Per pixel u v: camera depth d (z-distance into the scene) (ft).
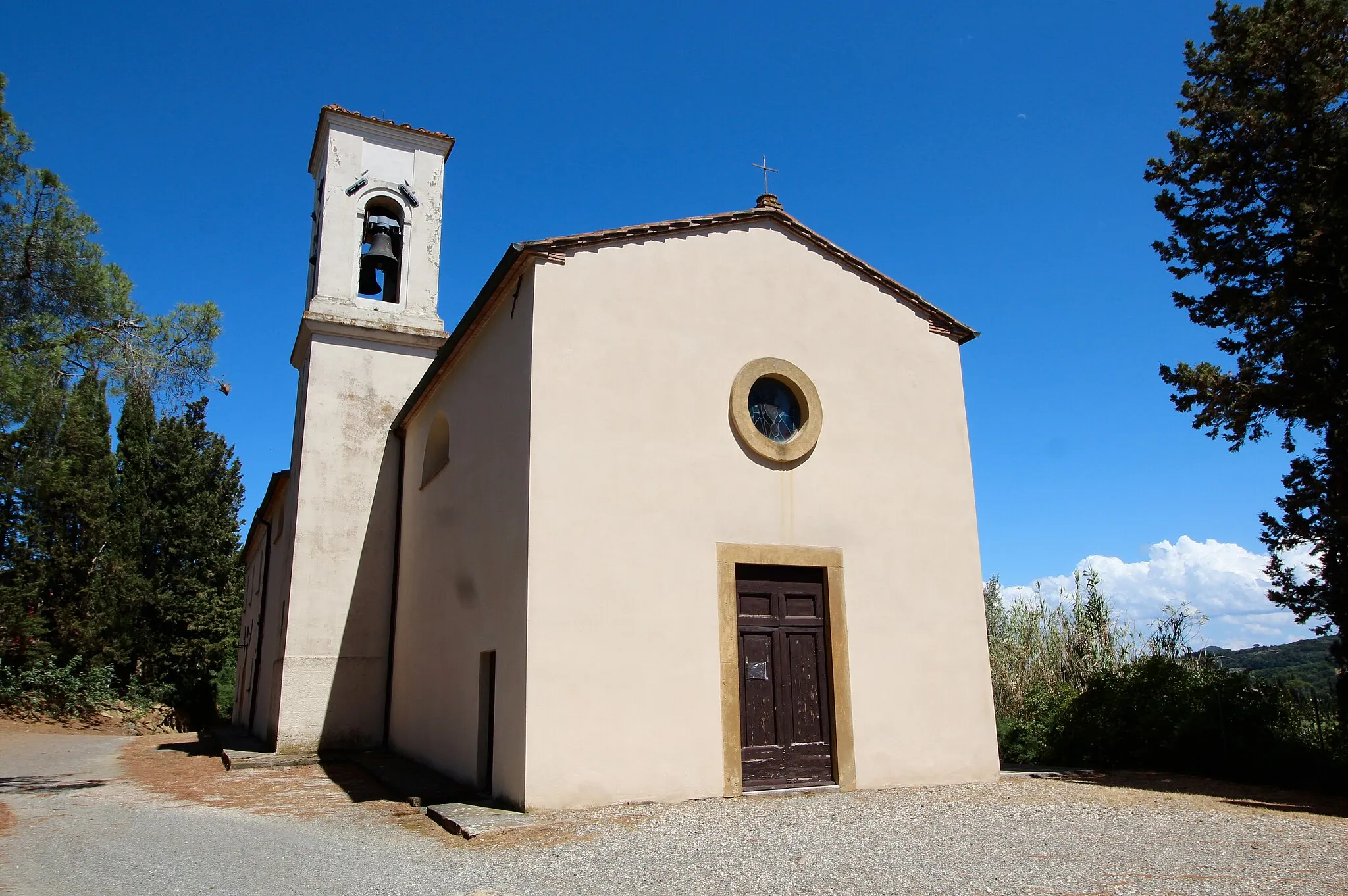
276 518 62.69
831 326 36.22
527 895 17.29
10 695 71.10
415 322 54.19
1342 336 33.40
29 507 74.18
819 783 31.27
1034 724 44.27
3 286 34.09
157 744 60.23
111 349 35.60
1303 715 36.37
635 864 19.62
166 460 96.78
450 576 37.96
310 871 19.92
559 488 28.89
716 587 30.94
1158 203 38.45
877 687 33.19
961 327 39.34
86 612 79.46
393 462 51.72
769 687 31.48
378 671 48.70
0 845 23.59
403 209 56.54
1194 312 37.47
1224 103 35.91
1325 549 34.30
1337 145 33.17
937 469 37.17
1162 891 17.24
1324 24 33.96
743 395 33.17
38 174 34.32
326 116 55.72
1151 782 33.73
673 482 31.01
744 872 18.76
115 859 21.65
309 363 51.21
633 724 28.27
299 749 46.19
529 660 27.09
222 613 93.81
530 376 29.48
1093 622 54.70
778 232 36.11
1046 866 19.22
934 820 24.90
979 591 36.63
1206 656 49.03
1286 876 18.45
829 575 33.35
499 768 28.45
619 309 31.58
